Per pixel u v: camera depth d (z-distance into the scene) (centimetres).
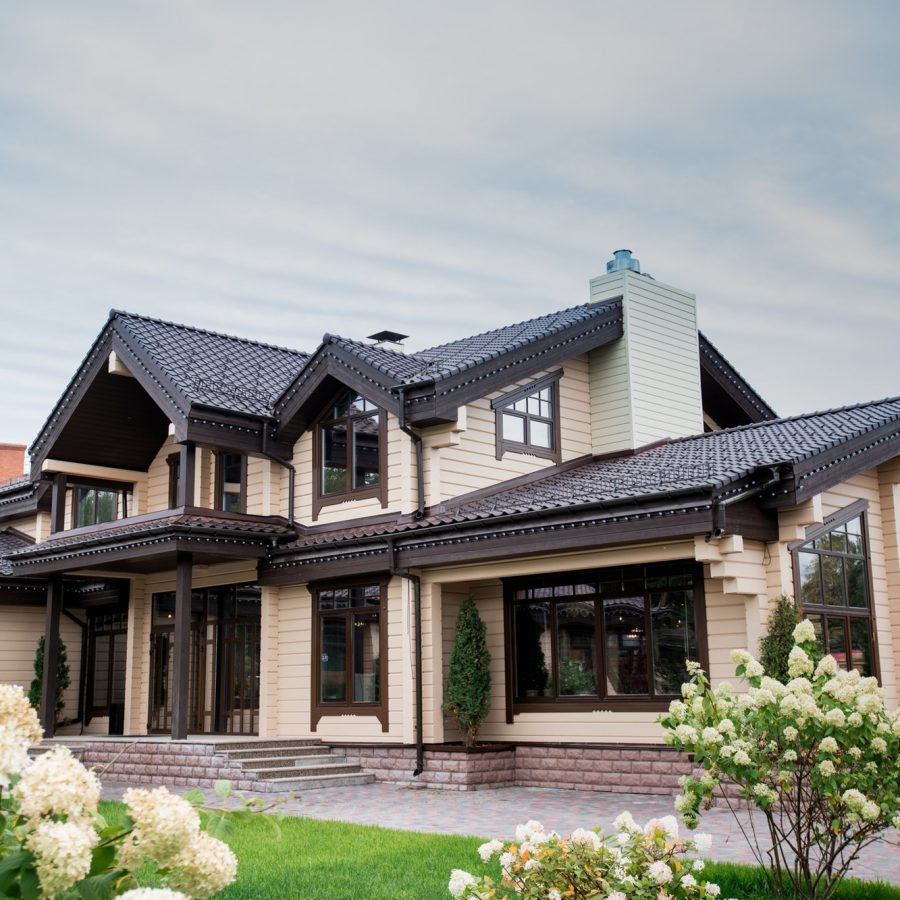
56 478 2219
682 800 756
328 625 1909
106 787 1806
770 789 745
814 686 775
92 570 2173
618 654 1642
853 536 1675
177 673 1833
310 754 1812
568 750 1661
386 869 964
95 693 2434
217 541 1875
